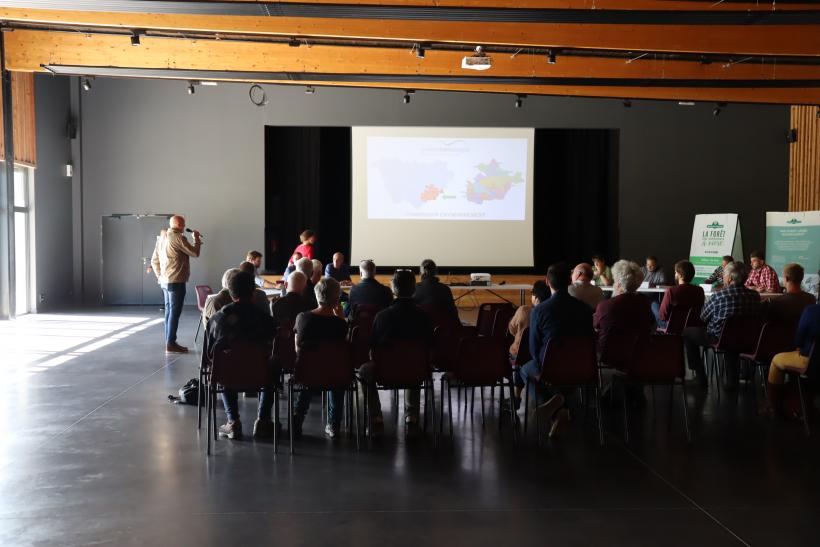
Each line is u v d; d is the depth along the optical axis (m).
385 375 5.00
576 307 5.07
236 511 3.72
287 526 3.53
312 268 7.02
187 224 14.77
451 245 15.02
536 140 15.70
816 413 5.73
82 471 4.36
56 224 13.94
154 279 14.45
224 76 10.87
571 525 3.55
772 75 11.28
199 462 4.55
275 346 5.67
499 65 11.06
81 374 7.43
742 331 6.18
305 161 15.48
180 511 3.72
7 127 11.84
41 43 10.53
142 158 14.66
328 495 3.96
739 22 7.12
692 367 6.95
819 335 5.18
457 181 14.97
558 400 5.06
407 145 14.87
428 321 5.18
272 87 14.73
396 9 7.05
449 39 9.12
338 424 5.20
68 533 3.44
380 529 3.49
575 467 4.47
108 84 14.57
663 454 4.75
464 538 3.39
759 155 15.19
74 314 12.91
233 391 4.89
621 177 15.16
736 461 4.60
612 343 5.64
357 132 14.84
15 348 9.11
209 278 14.82
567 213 15.82
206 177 14.74
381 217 14.95
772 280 10.09
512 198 15.02
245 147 14.76
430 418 5.77
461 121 14.91
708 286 10.51
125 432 5.25
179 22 8.83
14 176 12.69
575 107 15.03
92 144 14.60
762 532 3.47
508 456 4.71
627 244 15.23
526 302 14.48
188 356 8.57
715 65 11.23
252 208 14.80
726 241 13.20
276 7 7.04
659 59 11.16
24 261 12.98
